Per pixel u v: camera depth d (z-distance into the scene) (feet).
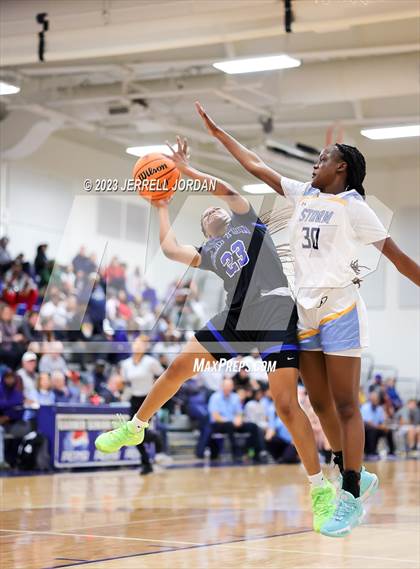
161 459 40.60
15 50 30.55
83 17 29.50
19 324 39.40
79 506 22.71
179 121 46.68
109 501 24.14
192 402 45.68
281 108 44.39
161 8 28.45
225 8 27.55
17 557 14.20
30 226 49.29
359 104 43.60
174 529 18.19
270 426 45.44
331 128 41.73
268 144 43.96
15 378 35.86
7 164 47.88
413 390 59.72
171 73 43.80
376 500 25.13
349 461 11.41
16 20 30.50
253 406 46.68
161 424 43.75
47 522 19.22
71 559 14.02
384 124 45.68
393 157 47.83
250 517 20.58
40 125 44.27
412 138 47.11
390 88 38.78
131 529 18.13
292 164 45.80
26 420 35.55
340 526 11.25
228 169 46.91
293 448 45.03
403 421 58.03
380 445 58.34
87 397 39.06
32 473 34.35
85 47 29.55
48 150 50.31
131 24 28.84
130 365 34.81
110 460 37.35
